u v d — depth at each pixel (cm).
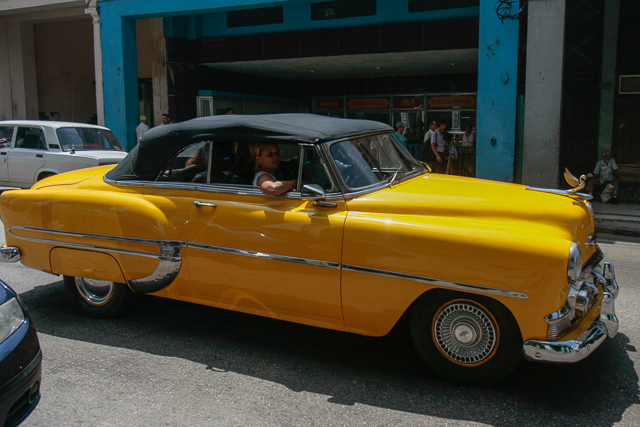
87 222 434
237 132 393
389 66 1573
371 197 368
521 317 315
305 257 363
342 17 1359
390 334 436
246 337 428
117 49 1385
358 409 318
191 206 404
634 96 1153
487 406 321
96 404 324
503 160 1042
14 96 1905
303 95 1981
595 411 315
